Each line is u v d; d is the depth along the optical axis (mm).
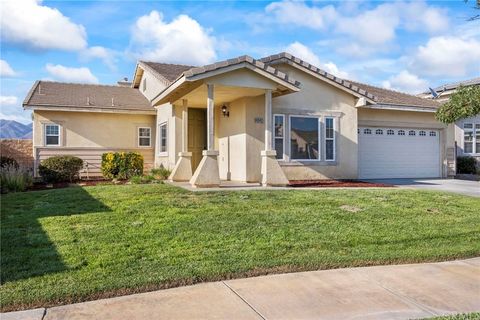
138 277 5043
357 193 11688
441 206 10125
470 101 9594
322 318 4141
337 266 5863
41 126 18609
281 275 5477
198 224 7648
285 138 16078
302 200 10195
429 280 5406
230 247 6406
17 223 7742
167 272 5246
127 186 12562
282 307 4402
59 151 18672
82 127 19391
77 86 22797
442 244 7086
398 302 4613
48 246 6297
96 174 19297
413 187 14633
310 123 16672
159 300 4535
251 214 8516
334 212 8969
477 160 23516
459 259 6484
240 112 15109
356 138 17688
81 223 7703
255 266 5578
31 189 13859
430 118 20562
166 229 7289
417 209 9656
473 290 5047
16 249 6152
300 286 5066
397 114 19641
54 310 4227
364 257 6125
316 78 16719
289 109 16188
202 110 17844
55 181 16203
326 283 5199
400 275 5594
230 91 13664
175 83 13070
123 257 5797
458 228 8102
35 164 18203
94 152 19375
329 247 6645
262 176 13570
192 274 5195
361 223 8180
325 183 15234
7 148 21375
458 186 15602
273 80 13133
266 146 13469
